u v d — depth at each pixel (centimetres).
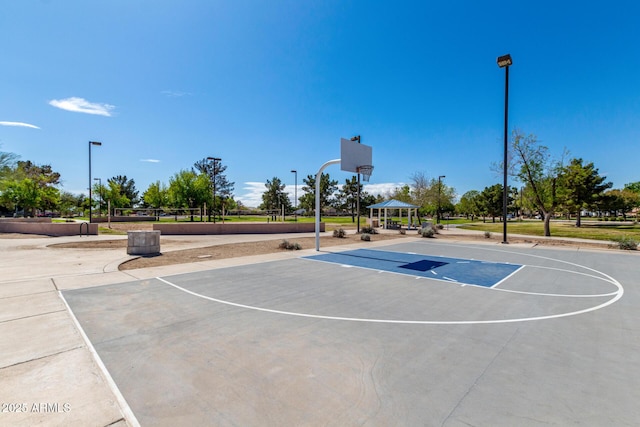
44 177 5616
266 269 978
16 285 743
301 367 367
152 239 1263
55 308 572
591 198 3206
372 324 513
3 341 426
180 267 992
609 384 334
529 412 283
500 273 955
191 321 516
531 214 9062
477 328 500
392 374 352
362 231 2492
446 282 827
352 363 378
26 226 2161
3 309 562
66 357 382
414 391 318
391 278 869
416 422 268
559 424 266
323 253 1353
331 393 313
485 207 5472
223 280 820
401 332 480
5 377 333
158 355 392
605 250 1536
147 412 279
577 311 590
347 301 643
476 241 1952
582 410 287
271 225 2473
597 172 3294
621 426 264
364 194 6638
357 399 303
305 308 595
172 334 461
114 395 304
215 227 2359
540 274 944
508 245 1733
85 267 963
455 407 290
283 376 346
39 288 717
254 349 414
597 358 396
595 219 6531
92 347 412
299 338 453
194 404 292
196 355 394
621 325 517
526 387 327
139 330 474
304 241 1841
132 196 7219
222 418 272
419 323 520
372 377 345
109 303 609
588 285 805
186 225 2305
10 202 4200
